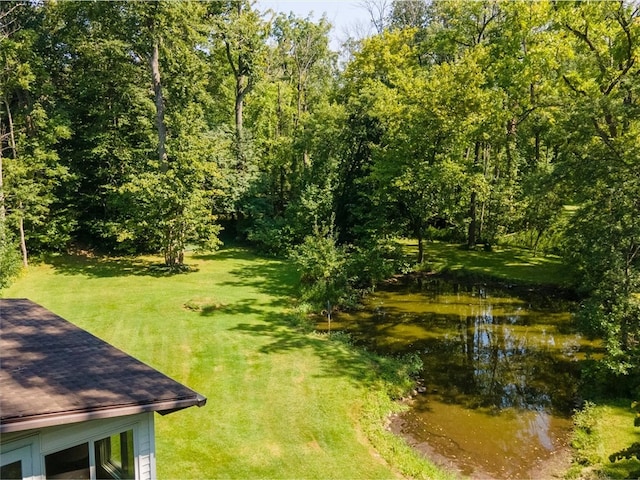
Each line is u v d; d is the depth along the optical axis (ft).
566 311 63.62
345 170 87.15
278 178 107.76
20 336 26.17
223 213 111.24
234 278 76.13
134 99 89.15
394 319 60.85
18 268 72.33
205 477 27.91
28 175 77.56
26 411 16.72
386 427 36.17
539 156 104.68
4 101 77.20
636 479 28.55
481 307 65.72
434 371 46.21
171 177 75.72
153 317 56.49
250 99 127.44
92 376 21.22
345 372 43.39
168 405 19.65
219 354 46.29
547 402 40.27
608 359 39.75
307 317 60.34
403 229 81.51
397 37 107.04
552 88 80.64
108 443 20.65
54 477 19.19
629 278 41.34
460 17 94.27
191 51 87.61
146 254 92.73
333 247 68.33
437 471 30.19
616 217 44.88
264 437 32.42
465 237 101.55
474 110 75.10
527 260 85.40
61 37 86.69
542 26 82.02
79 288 68.80
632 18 65.46
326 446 31.76
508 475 30.68
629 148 51.19
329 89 131.85
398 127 79.51
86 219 93.04
